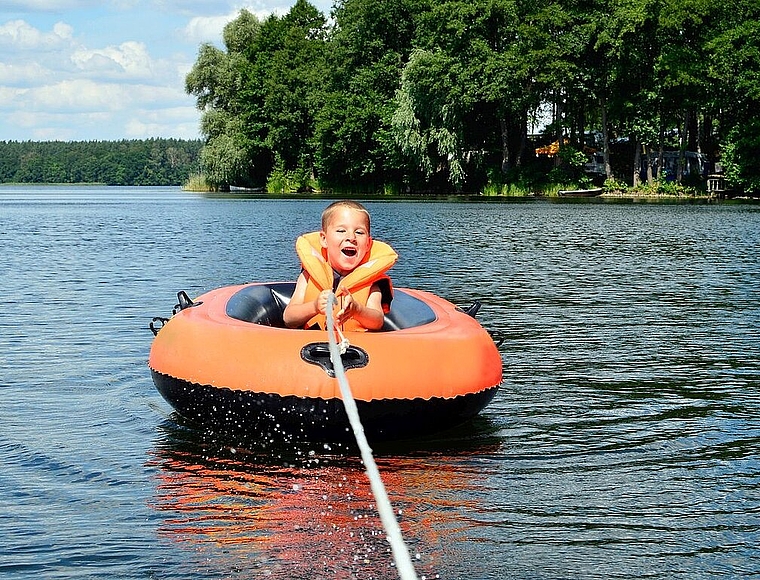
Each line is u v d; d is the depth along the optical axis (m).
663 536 3.78
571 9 46.81
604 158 48.16
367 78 53.00
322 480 4.45
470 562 3.52
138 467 4.60
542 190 48.94
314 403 4.86
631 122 47.66
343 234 5.64
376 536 3.75
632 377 6.60
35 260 14.98
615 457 4.80
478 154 50.34
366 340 5.10
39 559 3.49
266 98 59.25
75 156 152.50
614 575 3.42
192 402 5.19
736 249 17.50
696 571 3.45
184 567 3.43
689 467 4.64
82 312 9.39
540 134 53.47
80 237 20.61
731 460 4.75
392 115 49.19
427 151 48.62
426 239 19.59
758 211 32.22
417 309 6.01
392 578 3.36
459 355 5.25
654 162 51.44
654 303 10.26
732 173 44.34
